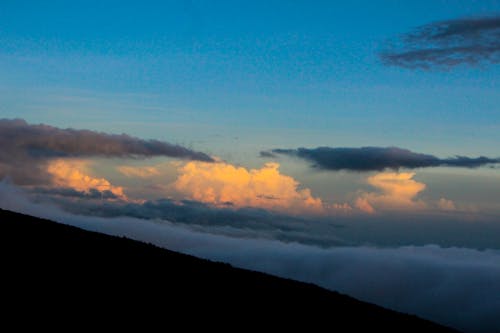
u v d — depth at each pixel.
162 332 29.42
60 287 32.44
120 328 28.36
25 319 26.22
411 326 45.88
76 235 47.56
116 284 35.91
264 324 35.69
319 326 38.59
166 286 38.44
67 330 26.27
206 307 35.97
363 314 45.44
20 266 34.72
